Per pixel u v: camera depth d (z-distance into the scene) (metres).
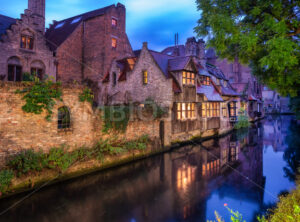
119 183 10.25
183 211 7.61
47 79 10.17
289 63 6.13
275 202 8.20
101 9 26.62
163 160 14.27
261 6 6.78
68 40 23.58
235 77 48.00
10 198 8.05
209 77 24.27
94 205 8.02
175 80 18.53
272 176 11.14
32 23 19.36
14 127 8.74
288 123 36.03
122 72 21.78
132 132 14.23
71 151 10.66
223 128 25.69
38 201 8.19
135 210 7.68
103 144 11.91
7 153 8.52
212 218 7.12
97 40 24.53
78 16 28.34
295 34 6.86
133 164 13.14
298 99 16.92
